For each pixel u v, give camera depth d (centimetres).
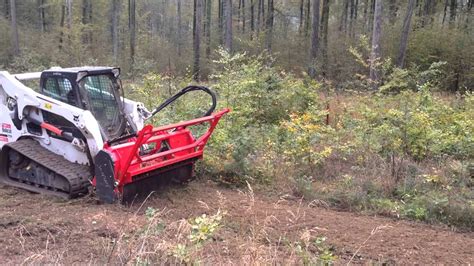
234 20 4044
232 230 558
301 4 3653
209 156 792
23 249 493
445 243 567
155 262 433
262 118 1148
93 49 3488
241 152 781
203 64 3028
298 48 2748
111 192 621
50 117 680
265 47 2833
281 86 1227
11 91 705
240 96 1050
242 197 696
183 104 1064
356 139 920
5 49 3400
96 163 621
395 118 915
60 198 657
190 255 419
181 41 4012
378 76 1537
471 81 2161
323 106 1217
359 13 3619
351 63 2116
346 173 815
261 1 4025
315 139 865
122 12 5012
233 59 1248
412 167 817
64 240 518
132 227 539
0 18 3850
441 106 1115
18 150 678
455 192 722
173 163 661
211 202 665
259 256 419
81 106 659
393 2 2694
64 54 2752
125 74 2384
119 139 639
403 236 582
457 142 920
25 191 691
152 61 2711
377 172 794
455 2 3077
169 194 685
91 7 4203
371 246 546
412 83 1576
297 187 725
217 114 684
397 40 2308
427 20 2680
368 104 1193
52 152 693
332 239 558
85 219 576
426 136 891
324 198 700
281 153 857
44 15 4366
